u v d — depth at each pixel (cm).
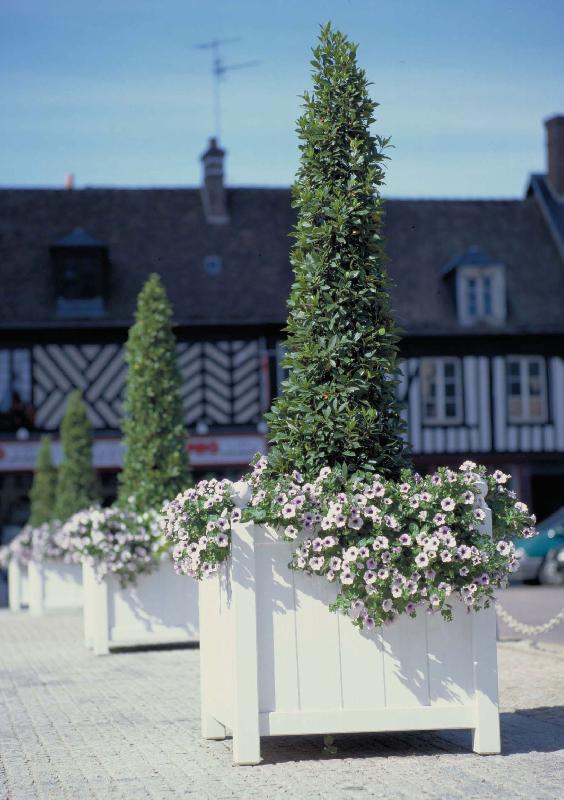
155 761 647
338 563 631
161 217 3278
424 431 3020
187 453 1271
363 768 613
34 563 1766
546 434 3056
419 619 648
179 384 1275
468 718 645
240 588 635
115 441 2908
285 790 561
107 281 3077
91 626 1273
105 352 2948
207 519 655
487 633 646
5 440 2905
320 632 645
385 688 646
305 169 704
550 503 3077
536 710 784
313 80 705
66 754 675
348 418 677
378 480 650
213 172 3294
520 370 3077
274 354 2962
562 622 1466
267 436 698
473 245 3319
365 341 686
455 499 641
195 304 3036
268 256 3191
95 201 3303
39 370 2928
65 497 2020
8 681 1025
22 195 3300
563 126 3444
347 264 696
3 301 3008
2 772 627
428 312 3116
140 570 1185
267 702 640
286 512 626
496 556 641
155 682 982
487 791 545
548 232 3372
